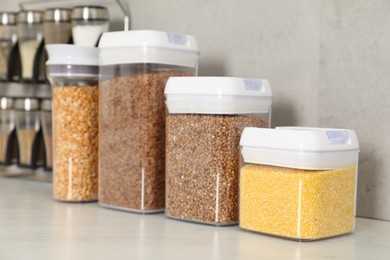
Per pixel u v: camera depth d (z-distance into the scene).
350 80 1.65
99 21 1.91
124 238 1.36
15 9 2.37
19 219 1.55
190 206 1.52
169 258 1.21
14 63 2.14
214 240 1.36
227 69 1.86
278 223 1.37
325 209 1.36
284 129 1.42
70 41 2.02
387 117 1.59
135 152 1.62
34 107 2.12
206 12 1.89
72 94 1.77
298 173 1.34
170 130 1.54
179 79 1.51
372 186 1.62
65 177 1.78
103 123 1.68
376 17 1.60
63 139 1.78
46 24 2.04
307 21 1.71
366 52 1.62
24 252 1.24
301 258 1.23
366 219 1.61
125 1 2.04
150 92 1.60
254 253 1.25
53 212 1.64
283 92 1.76
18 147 2.16
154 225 1.50
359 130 1.63
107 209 1.68
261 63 1.79
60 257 1.21
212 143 1.48
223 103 1.46
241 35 1.83
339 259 1.23
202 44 1.90
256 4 1.80
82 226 1.47
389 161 1.59
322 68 1.69
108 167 1.68
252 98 1.50
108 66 1.66
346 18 1.65
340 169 1.38
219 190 1.48
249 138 1.40
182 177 1.53
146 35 1.58
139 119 1.61
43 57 2.07
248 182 1.41
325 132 1.35
